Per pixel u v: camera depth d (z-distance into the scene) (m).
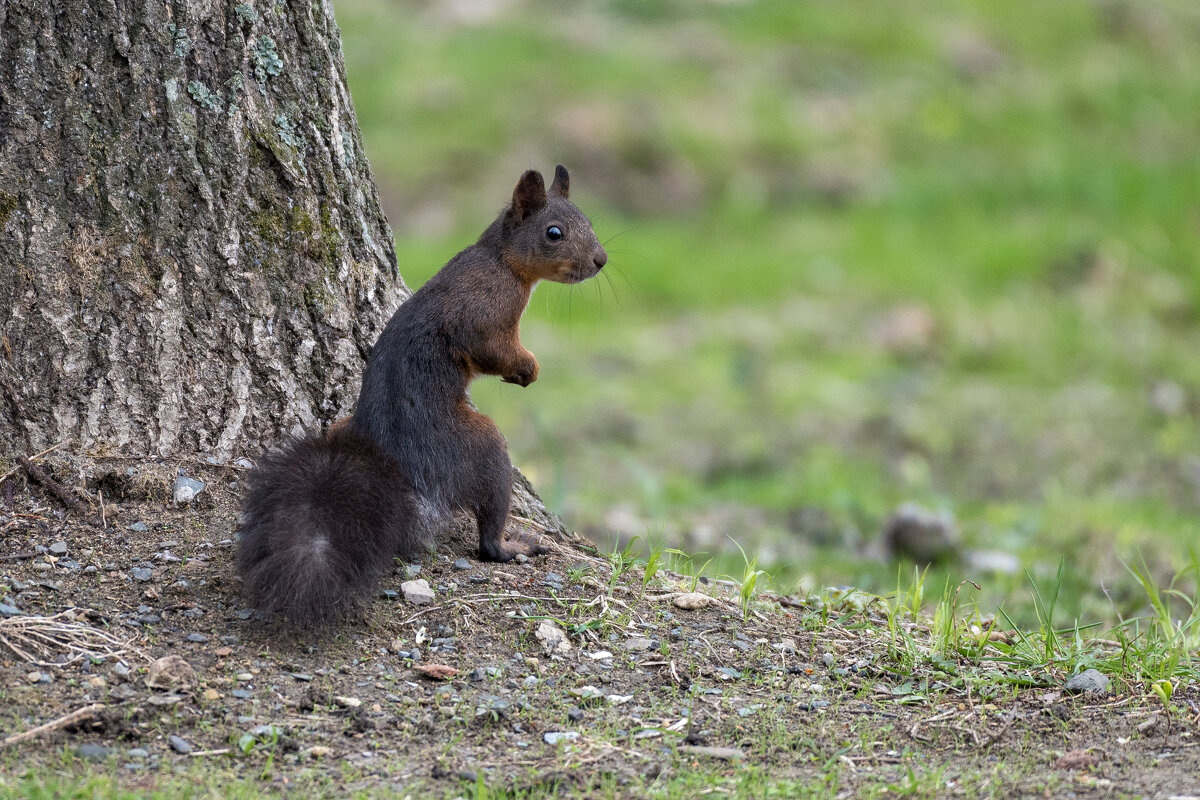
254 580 7.66
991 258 26.47
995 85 34.91
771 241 27.59
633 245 26.56
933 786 6.77
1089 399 21.05
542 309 24.97
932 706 7.88
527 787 6.65
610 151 28.80
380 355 8.80
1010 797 6.70
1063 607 12.14
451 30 32.81
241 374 9.16
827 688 8.05
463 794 6.52
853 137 31.44
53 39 8.52
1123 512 15.85
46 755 6.58
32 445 8.77
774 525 15.57
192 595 8.08
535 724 7.34
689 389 21.41
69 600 7.88
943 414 20.25
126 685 7.21
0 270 8.60
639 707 7.64
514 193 9.14
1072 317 24.36
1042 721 7.72
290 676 7.50
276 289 9.20
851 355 23.11
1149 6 40.41
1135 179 29.78
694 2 36.41
